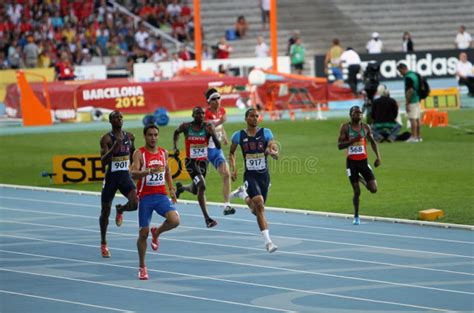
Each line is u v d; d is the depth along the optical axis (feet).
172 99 283.79
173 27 347.36
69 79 311.06
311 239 126.00
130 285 102.06
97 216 146.61
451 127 245.86
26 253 120.16
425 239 124.77
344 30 368.07
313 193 163.84
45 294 98.78
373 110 223.92
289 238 126.93
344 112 282.77
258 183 116.98
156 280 104.22
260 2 362.53
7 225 139.74
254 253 117.80
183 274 106.83
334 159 200.64
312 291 97.86
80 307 92.99
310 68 346.33
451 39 376.89
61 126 270.46
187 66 315.37
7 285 103.19
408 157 201.05
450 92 283.38
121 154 116.78
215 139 133.39
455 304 92.02
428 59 339.98
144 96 282.97
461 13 383.65
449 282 101.09
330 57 313.73
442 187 165.78
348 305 92.02
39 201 161.68
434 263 110.42
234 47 350.23
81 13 337.93
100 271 109.40
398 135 224.12
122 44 336.08
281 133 241.14
